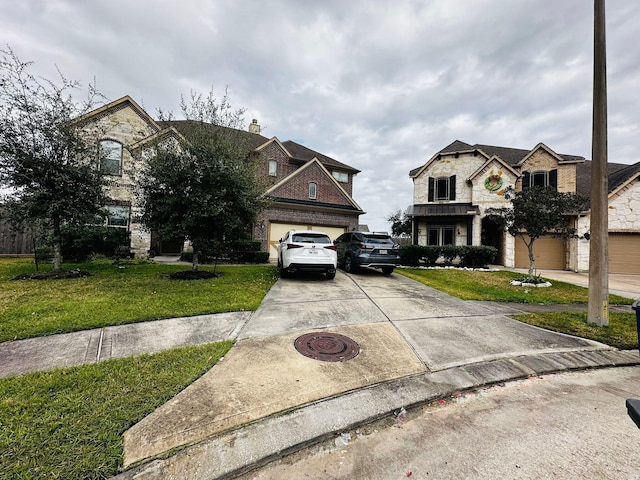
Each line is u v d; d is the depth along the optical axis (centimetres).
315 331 452
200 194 757
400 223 3053
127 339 388
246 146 957
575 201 894
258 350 374
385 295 717
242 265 1227
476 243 1605
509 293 817
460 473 197
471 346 426
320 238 892
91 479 176
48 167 734
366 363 357
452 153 1753
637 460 212
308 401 273
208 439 217
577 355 415
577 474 197
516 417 270
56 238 810
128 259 1212
